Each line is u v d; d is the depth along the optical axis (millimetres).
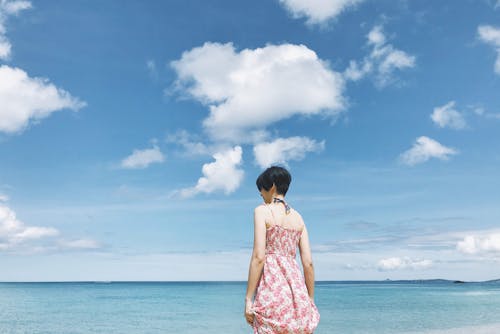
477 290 79688
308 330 3713
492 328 17625
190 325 23984
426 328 18422
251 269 3771
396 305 35344
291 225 3941
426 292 69688
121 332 22031
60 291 88375
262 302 3732
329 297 54688
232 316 29312
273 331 3689
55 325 25281
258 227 3822
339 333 17875
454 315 24469
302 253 4004
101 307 40844
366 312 28344
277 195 4027
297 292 3773
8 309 38031
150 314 31781
